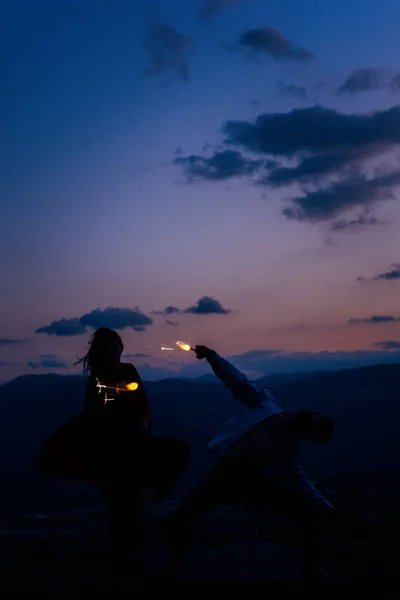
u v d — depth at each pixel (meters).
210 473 4.79
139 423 5.11
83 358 5.25
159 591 4.55
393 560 5.39
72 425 5.15
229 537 6.39
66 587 4.66
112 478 5.05
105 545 6.05
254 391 4.98
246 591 4.54
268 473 4.75
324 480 10.98
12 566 5.29
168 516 7.13
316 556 4.77
